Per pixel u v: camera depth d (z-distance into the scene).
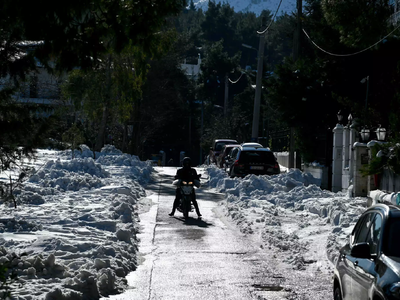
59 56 10.02
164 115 100.88
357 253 9.12
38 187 30.38
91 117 60.91
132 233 20.77
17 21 9.27
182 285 14.12
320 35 45.47
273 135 74.69
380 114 36.47
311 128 45.50
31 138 10.23
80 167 39.56
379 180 28.48
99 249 15.95
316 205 26.33
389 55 38.19
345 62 44.38
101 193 30.50
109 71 58.62
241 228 23.00
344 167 34.97
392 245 9.07
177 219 25.62
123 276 14.80
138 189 35.72
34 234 18.05
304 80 44.75
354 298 9.61
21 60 9.55
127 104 62.97
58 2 8.93
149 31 10.41
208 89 147.00
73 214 22.66
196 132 133.88
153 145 130.00
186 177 26.25
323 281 14.73
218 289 13.77
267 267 16.36
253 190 34.34
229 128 102.62
